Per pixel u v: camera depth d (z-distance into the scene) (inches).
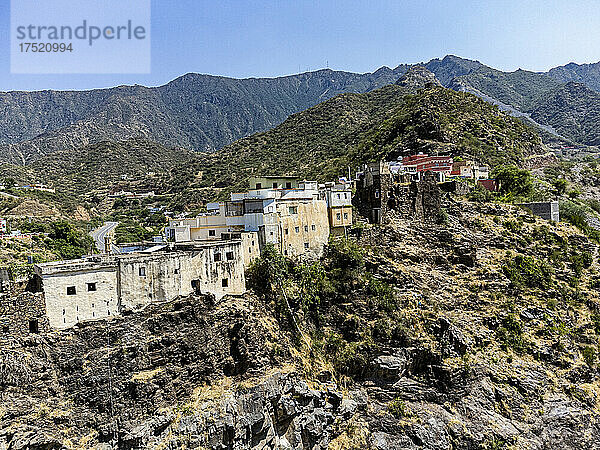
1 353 1721.2
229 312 2293.3
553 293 3233.3
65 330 1863.9
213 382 2180.1
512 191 4569.4
